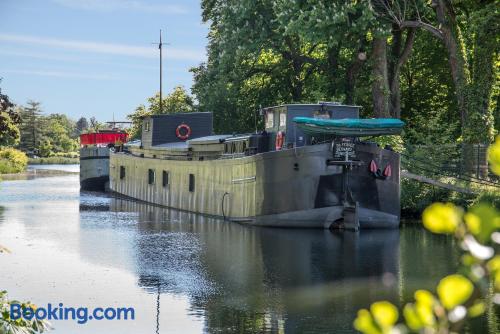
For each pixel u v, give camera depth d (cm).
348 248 2312
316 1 3744
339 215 2795
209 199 3466
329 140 2870
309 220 2814
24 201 4525
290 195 2817
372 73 4159
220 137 3731
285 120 3014
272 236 2633
